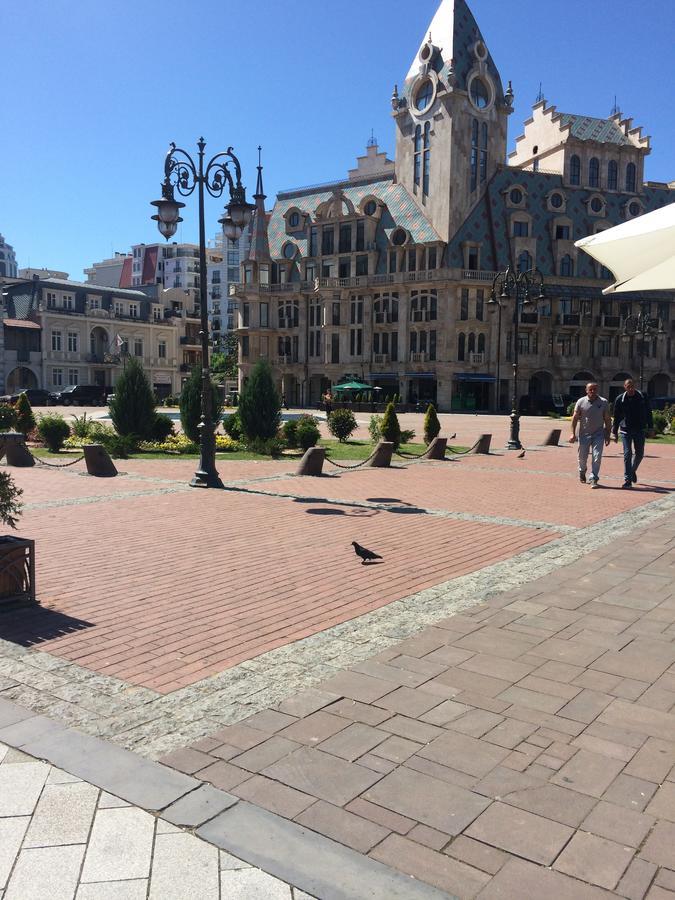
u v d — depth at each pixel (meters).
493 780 3.46
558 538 9.15
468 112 60.59
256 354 70.31
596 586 6.88
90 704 4.31
